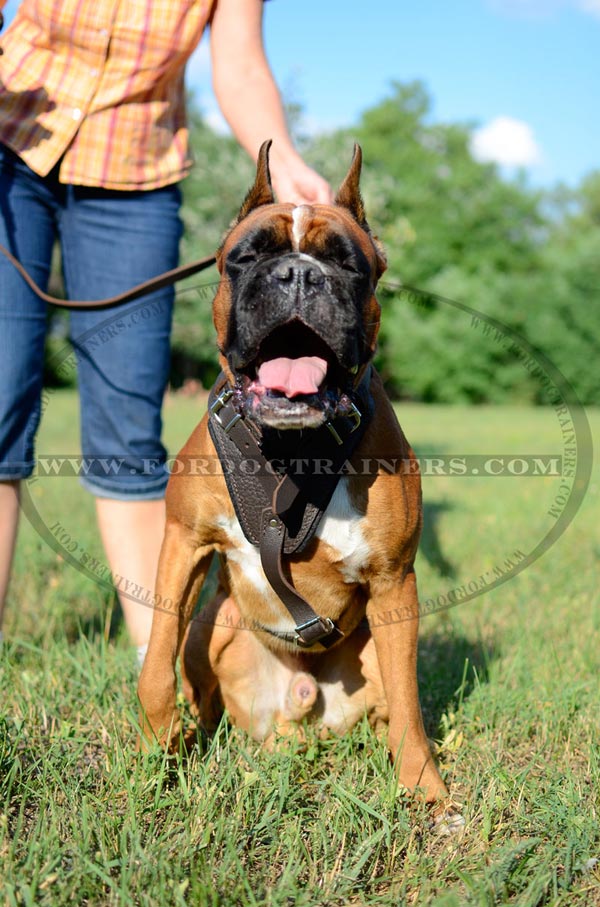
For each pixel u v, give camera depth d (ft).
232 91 11.64
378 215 66.23
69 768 8.75
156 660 8.91
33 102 10.79
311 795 8.70
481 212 107.45
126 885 6.57
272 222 8.78
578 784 8.61
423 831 8.14
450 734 9.94
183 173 11.69
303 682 9.69
